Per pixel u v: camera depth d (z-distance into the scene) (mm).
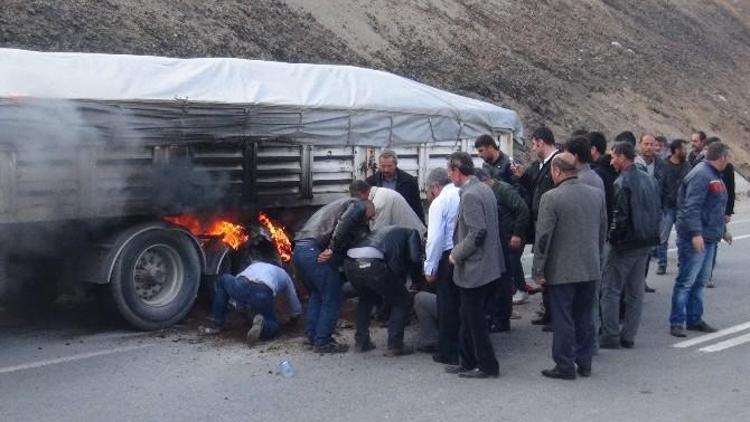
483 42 24484
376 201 9125
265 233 10102
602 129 24188
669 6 36875
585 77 26500
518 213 9094
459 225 7590
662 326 9789
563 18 29391
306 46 18469
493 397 7125
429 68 21391
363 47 20266
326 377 7645
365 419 6586
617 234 8594
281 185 10078
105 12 15078
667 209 12742
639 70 29500
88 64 9062
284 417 6621
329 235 8477
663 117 27281
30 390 7184
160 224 9133
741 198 25219
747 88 34594
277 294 8953
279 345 8672
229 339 8867
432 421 6547
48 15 14117
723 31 38500
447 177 8172
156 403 6906
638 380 7660
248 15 17984
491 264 7523
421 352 8508
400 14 22859
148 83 9203
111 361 8031
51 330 9141
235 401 6977
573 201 7480
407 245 8359
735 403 7035
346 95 10727
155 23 15711
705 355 8531
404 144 11141
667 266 13773
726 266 13820
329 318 8438
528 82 23875
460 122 11734
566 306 7621
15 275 8914
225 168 9578
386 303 8703
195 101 9227
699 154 13062
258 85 10078
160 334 9031
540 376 7750
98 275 8828
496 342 9023
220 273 9633
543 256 7559
